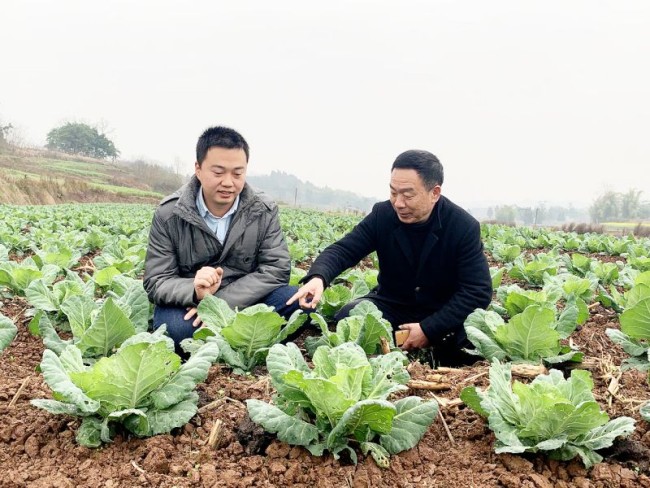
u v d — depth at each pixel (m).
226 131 4.08
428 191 4.01
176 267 4.58
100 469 2.54
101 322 3.43
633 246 12.08
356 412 2.39
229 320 3.93
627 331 3.81
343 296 5.20
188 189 4.44
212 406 3.13
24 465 2.57
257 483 2.46
